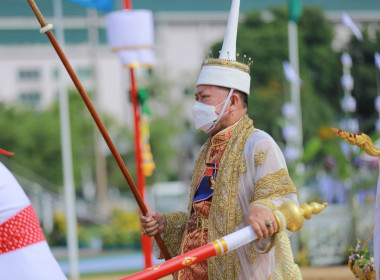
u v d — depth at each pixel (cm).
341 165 3070
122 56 1786
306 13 6662
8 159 6812
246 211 909
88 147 7300
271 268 902
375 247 980
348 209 2980
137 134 1830
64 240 5044
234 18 969
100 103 7825
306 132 6003
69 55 8038
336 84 6644
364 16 7025
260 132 929
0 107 7162
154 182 7375
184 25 8119
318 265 2842
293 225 817
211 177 948
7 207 846
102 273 3462
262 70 6391
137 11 1781
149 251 1781
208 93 946
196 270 932
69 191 3275
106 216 6431
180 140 7606
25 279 842
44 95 8275
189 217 975
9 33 8094
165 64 7775
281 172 888
